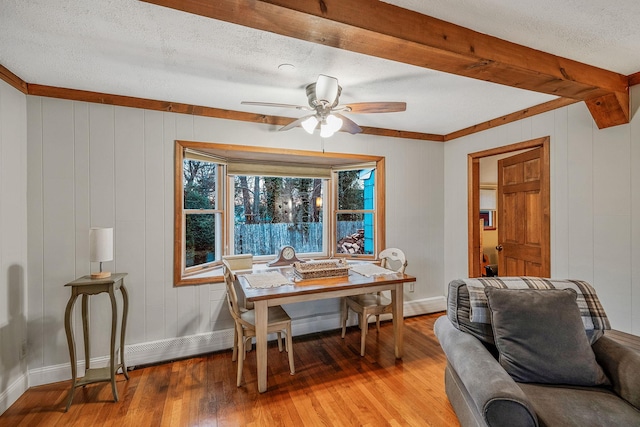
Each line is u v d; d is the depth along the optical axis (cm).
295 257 334
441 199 399
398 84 238
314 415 196
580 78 204
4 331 205
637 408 133
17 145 220
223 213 336
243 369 254
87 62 199
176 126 275
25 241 228
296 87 241
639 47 186
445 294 397
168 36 170
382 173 362
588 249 253
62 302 241
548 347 155
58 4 141
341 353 283
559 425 122
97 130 251
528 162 312
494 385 129
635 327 224
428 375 244
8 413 199
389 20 144
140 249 264
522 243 322
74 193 244
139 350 261
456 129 370
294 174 370
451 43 160
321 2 128
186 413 198
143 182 264
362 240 388
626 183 230
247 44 179
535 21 159
